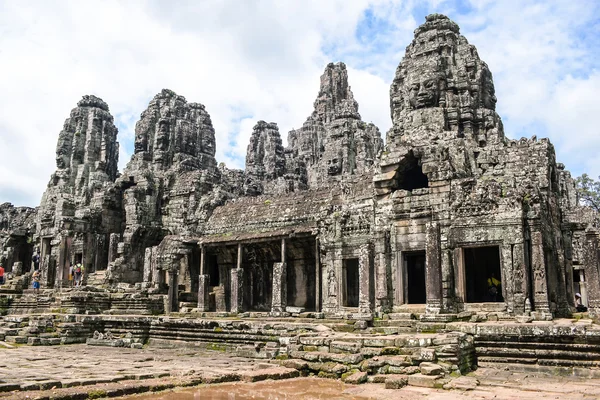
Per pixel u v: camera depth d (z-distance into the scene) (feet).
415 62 113.80
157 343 86.02
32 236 197.67
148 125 177.47
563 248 95.25
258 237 115.96
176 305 117.80
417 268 102.37
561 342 53.21
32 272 159.22
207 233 132.67
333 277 99.04
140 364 59.06
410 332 67.56
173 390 42.16
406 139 99.04
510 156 95.61
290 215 122.21
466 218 82.48
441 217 85.81
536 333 54.29
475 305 79.66
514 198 79.20
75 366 55.88
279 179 207.82
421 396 40.16
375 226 93.30
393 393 41.29
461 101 109.91
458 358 50.60
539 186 89.61
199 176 152.66
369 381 46.52
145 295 122.42
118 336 88.74
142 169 161.38
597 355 50.57
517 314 75.25
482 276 98.63
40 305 125.39
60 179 202.18
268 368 50.62
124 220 160.45
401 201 90.53
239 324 77.56
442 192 86.84
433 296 74.49
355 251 96.63
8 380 43.55
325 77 285.02
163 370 51.78
